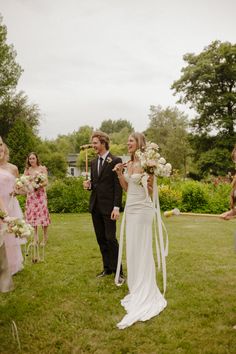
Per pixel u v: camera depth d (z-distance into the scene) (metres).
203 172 32.19
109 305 4.04
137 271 4.12
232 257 6.14
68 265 5.72
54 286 4.68
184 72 32.69
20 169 31.83
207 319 3.65
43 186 6.64
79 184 13.41
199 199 12.45
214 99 31.55
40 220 6.68
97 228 5.08
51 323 3.59
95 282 4.83
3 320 3.70
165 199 12.66
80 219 11.13
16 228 3.25
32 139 33.00
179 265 5.64
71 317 3.73
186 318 3.69
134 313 3.73
